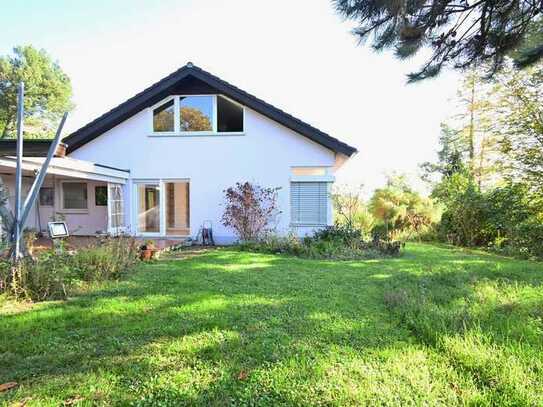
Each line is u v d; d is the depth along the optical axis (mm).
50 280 5289
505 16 4121
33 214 13875
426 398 2508
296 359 3125
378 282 6312
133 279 6383
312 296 5305
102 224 14000
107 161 13469
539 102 12984
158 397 2600
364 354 3234
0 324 4070
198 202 13203
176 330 3863
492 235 14328
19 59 30266
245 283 6152
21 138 6125
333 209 14344
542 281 6383
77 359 3227
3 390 2729
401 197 17922
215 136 13109
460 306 4645
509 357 3039
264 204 12766
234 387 2713
